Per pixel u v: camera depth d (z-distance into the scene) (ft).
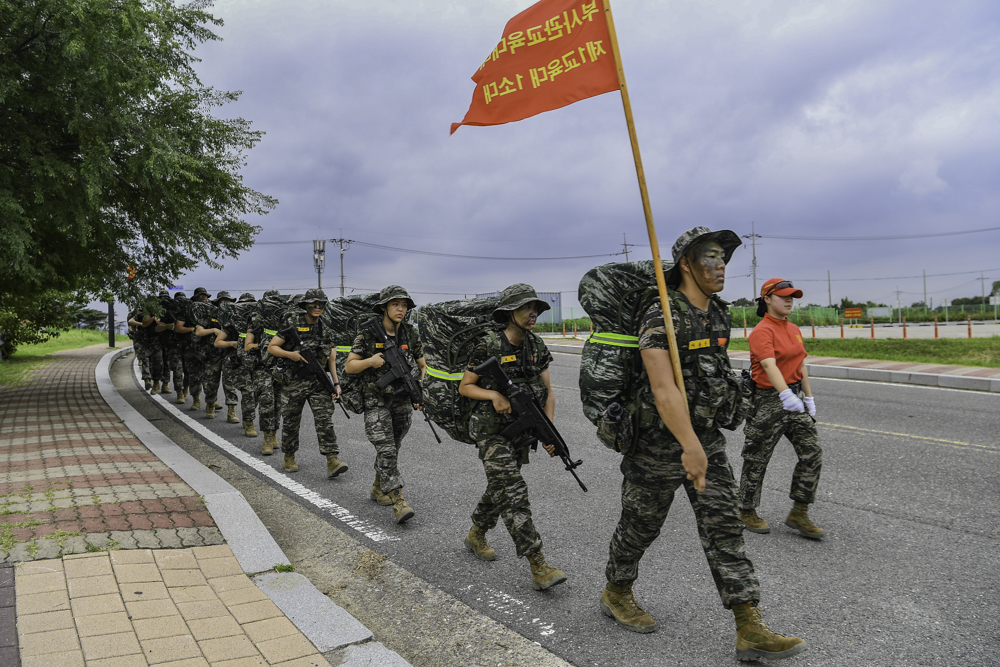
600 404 9.61
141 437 24.45
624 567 10.26
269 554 13.20
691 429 8.52
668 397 8.52
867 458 21.16
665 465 9.38
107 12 28.76
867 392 36.27
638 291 9.48
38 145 29.71
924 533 14.53
